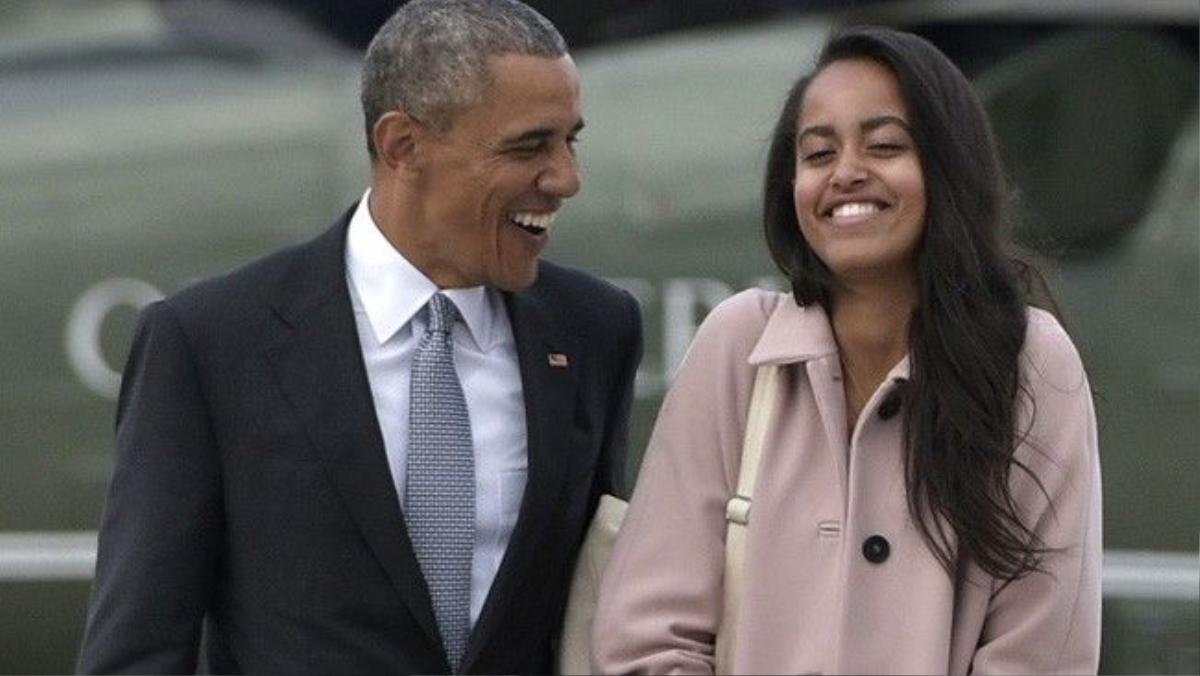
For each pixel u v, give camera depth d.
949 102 12.79
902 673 12.58
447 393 13.38
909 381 12.80
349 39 25.17
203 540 13.22
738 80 25.11
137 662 12.96
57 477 25.02
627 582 13.11
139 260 25.16
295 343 13.30
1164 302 26.08
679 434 13.29
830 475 12.91
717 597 12.99
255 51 25.17
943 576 12.66
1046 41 25.80
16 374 25.02
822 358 13.00
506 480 13.46
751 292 13.67
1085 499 12.81
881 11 25.36
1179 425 25.98
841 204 12.80
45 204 25.11
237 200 25.17
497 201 13.21
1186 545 25.88
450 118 13.17
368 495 13.09
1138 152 26.06
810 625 12.71
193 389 13.24
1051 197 25.91
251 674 13.23
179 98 25.19
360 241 13.60
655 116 25.17
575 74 13.40
